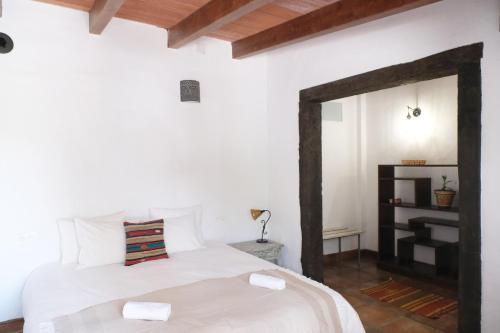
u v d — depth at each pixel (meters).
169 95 3.70
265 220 4.38
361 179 5.20
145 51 3.55
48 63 3.07
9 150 2.92
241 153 4.20
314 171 3.81
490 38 2.27
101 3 2.75
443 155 4.31
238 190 4.19
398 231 4.88
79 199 3.22
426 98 4.47
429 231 4.43
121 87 3.43
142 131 3.55
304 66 3.78
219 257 3.11
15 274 2.95
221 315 1.92
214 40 3.97
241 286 2.36
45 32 3.06
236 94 4.15
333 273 4.47
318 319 2.06
